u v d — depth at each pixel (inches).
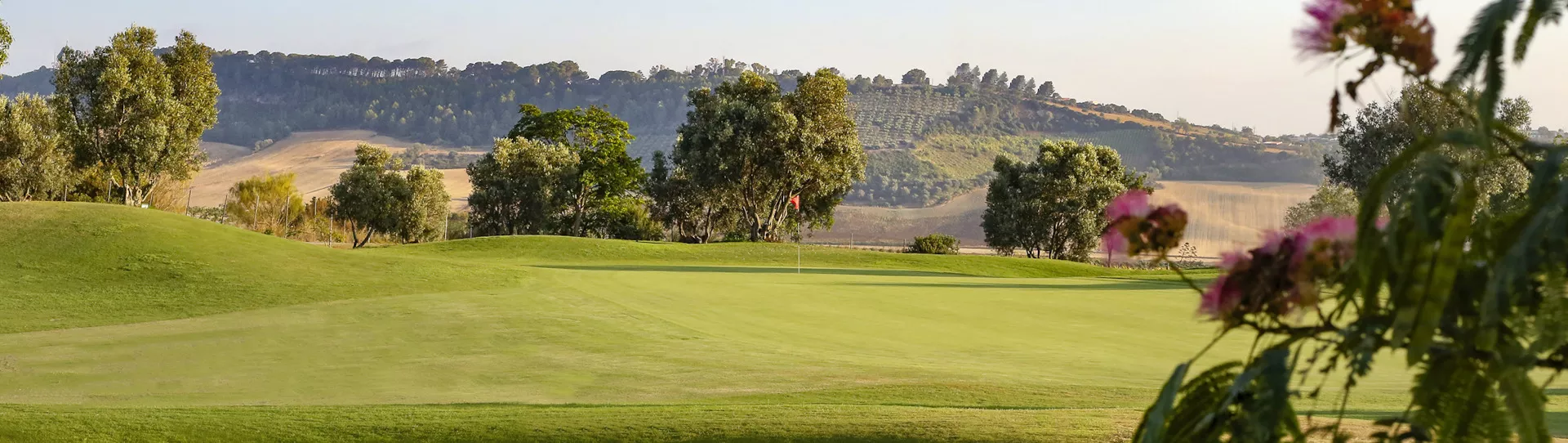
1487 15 60.4
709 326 642.8
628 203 2691.9
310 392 443.2
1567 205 64.6
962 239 5994.1
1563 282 67.8
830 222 2472.9
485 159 2536.9
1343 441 79.4
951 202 7534.5
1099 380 452.8
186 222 1031.0
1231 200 5605.3
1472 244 72.4
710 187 2234.3
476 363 512.4
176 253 911.7
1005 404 389.1
